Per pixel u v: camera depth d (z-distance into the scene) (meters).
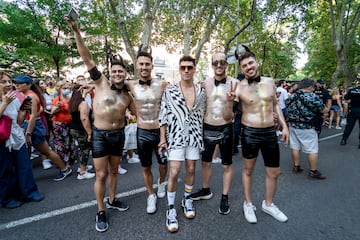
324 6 13.52
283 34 11.79
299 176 3.91
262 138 2.50
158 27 11.46
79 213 2.79
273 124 2.53
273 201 3.01
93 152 2.45
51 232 2.42
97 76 2.44
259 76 2.52
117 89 2.52
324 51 19.42
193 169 2.60
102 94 2.46
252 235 2.32
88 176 3.92
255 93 2.48
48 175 4.12
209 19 9.38
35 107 3.35
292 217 2.63
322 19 14.08
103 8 8.92
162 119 2.54
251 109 2.52
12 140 2.86
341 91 11.64
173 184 2.51
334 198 3.08
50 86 7.74
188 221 2.58
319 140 6.77
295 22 9.78
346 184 3.55
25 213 2.79
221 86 2.66
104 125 2.46
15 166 3.00
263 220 2.58
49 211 2.84
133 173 4.14
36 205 2.99
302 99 3.72
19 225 2.55
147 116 2.69
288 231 2.38
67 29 10.26
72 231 2.44
